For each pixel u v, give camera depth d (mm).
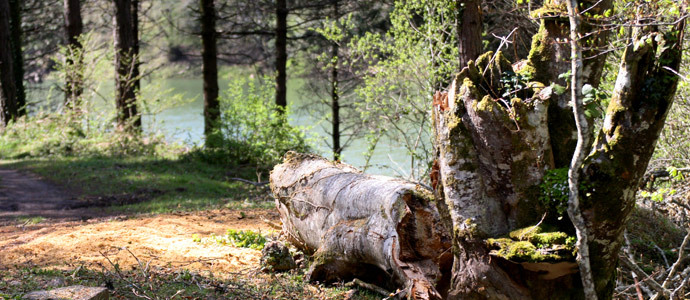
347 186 6844
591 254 4531
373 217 6281
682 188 8500
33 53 38344
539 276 4578
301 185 7535
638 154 4355
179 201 14508
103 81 27188
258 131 20250
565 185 4562
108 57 26250
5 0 25875
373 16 19781
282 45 21828
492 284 4719
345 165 7812
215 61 22875
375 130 14828
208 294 6090
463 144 4770
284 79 22016
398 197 5988
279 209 8180
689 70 8047
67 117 24484
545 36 5129
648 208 9289
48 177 17766
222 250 8094
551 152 4793
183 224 9961
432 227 5926
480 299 4828
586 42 4953
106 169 18688
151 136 23969
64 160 20453
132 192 15891
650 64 4328
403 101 14195
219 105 21312
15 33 28016
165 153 22312
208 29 22578
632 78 4336
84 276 6559
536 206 4664
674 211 9258
